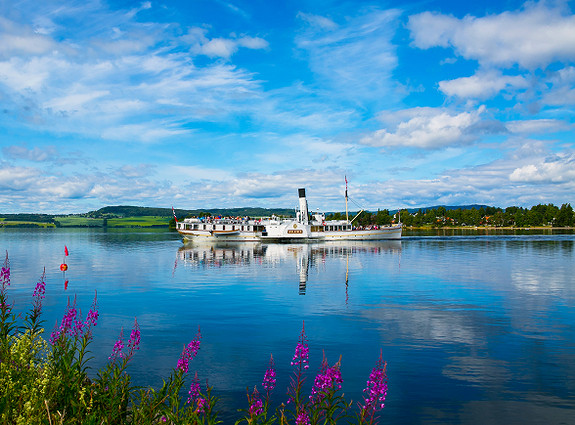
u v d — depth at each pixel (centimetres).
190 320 3044
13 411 875
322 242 14462
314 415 959
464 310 3372
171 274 5962
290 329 2780
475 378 1905
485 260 7831
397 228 15325
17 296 4016
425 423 1490
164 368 2012
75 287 4681
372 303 3688
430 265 7019
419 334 2650
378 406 1611
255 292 4341
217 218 15950
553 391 1766
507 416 1547
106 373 1057
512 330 2744
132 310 3400
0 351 1047
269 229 14750
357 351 2306
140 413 997
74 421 907
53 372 1009
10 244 14262
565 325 2875
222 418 1506
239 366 2059
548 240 15100
